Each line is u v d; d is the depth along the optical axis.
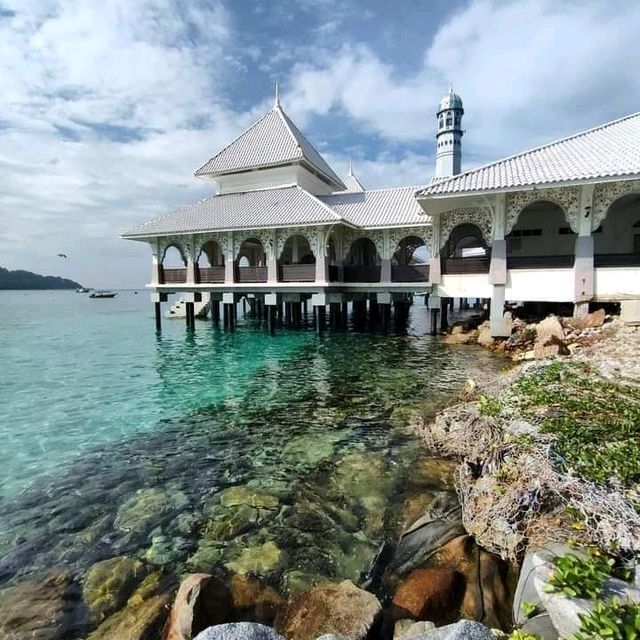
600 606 2.36
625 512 3.18
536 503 3.64
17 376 12.27
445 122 28.97
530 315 15.91
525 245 17.23
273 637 2.50
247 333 20.45
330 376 11.34
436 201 13.95
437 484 5.08
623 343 9.48
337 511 4.73
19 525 4.65
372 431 7.13
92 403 9.41
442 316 18.00
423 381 10.27
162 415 8.46
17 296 98.06
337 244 18.78
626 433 4.64
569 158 13.23
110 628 3.17
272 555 4.02
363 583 3.61
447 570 3.54
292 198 18.77
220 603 3.24
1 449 6.84
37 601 3.48
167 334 21.42
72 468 6.09
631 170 11.07
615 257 12.29
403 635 2.83
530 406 5.74
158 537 4.38
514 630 2.55
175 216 20.02
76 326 26.80
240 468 5.95
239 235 18.41
